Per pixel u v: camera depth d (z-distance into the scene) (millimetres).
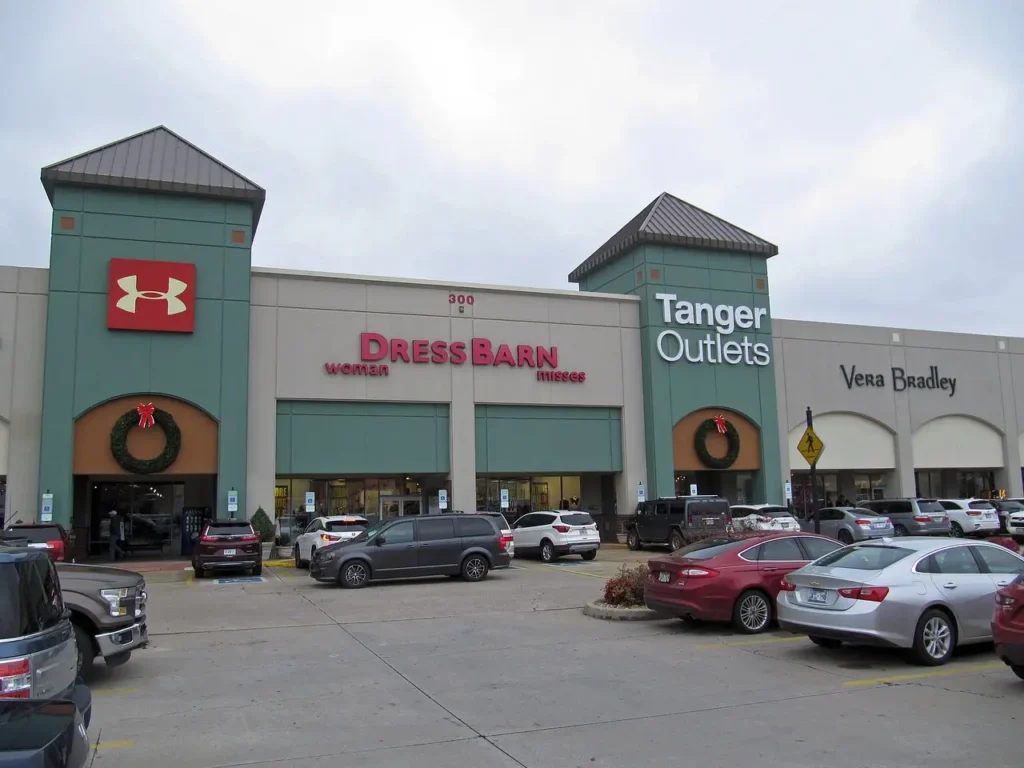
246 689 9227
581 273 38688
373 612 15266
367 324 29922
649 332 33719
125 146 28453
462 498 30312
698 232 35188
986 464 40969
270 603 16734
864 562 10602
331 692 9031
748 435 35219
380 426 29906
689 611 12445
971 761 6340
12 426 25391
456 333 31141
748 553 12812
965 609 10195
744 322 35469
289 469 28547
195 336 27266
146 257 27094
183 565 25922
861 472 39219
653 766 6348
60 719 3922
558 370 32438
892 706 8047
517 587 19000
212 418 27188
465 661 10602
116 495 29969
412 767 6406
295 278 29234
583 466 32719
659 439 33156
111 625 9367
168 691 9164
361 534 20328
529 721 7688
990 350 41750
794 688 8891
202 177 28031
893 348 39344
